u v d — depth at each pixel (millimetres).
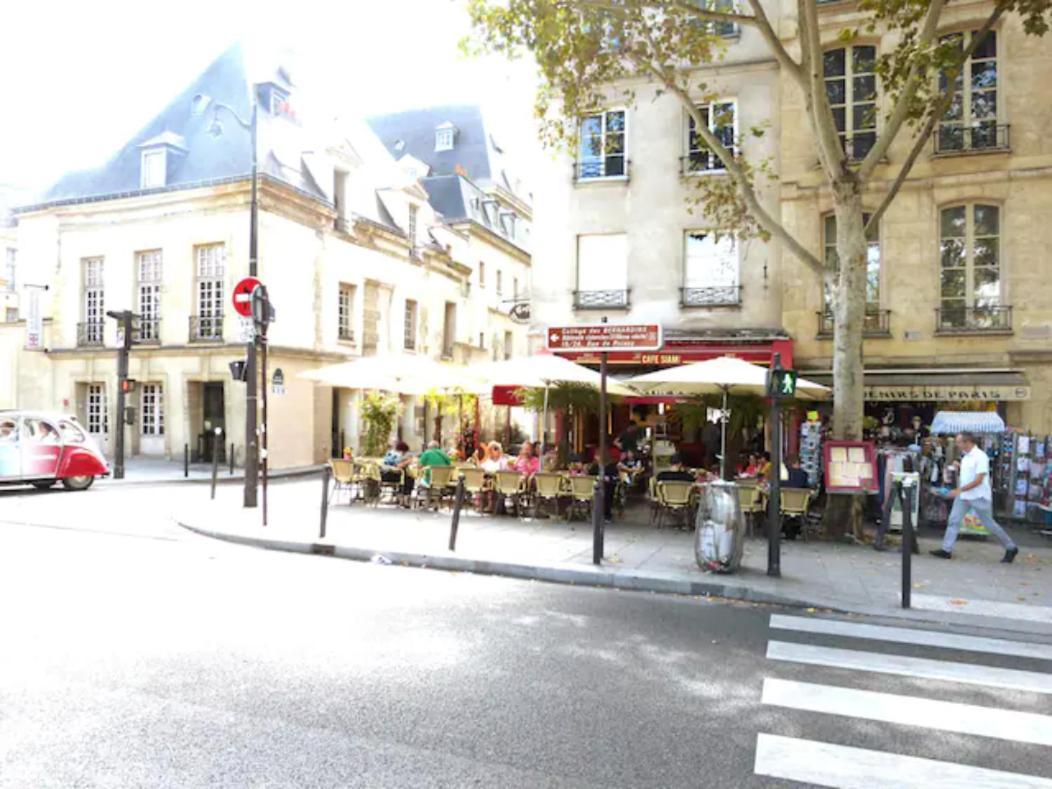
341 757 3537
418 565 8516
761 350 14961
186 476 18719
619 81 16875
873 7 11281
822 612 6844
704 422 13586
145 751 3541
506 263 40531
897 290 14297
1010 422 13727
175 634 5430
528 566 8039
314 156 24953
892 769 3588
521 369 11945
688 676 4859
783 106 15297
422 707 4184
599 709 4234
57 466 15258
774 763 3613
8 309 33438
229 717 3971
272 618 5938
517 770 3461
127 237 24203
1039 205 13500
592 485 11086
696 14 10219
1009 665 5324
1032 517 11383
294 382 23578
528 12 10273
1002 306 13742
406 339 30516
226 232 22484
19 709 4008
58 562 7965
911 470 11227
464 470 11883
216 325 22953
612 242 17203
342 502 13633
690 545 9711
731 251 16281
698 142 16500
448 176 36750
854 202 10023
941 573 8273
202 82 25594
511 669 4875
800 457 13016
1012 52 13695
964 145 13906
